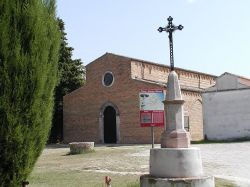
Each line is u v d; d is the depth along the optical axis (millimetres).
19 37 7961
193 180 9484
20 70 7895
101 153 28391
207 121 40062
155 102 15695
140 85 41312
